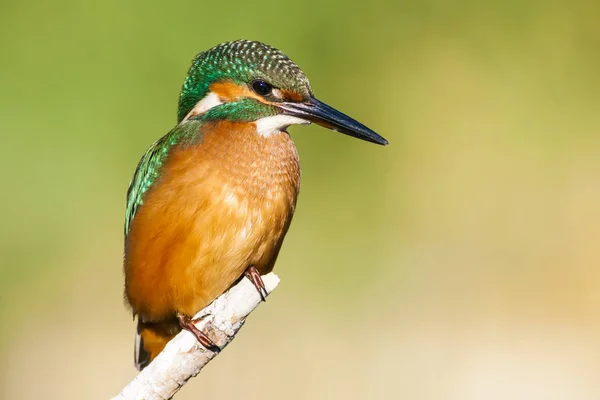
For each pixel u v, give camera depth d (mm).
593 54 18281
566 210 17703
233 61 8219
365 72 18109
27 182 16578
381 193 17578
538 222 17609
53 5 17000
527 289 16594
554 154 18172
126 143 16922
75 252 16391
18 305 15844
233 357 14453
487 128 18297
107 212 16625
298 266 16766
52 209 16578
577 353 15180
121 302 16016
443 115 18297
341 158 17469
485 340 15516
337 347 15109
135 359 8734
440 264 17000
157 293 8062
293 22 17656
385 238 17375
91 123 16891
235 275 7992
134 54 17125
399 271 16859
